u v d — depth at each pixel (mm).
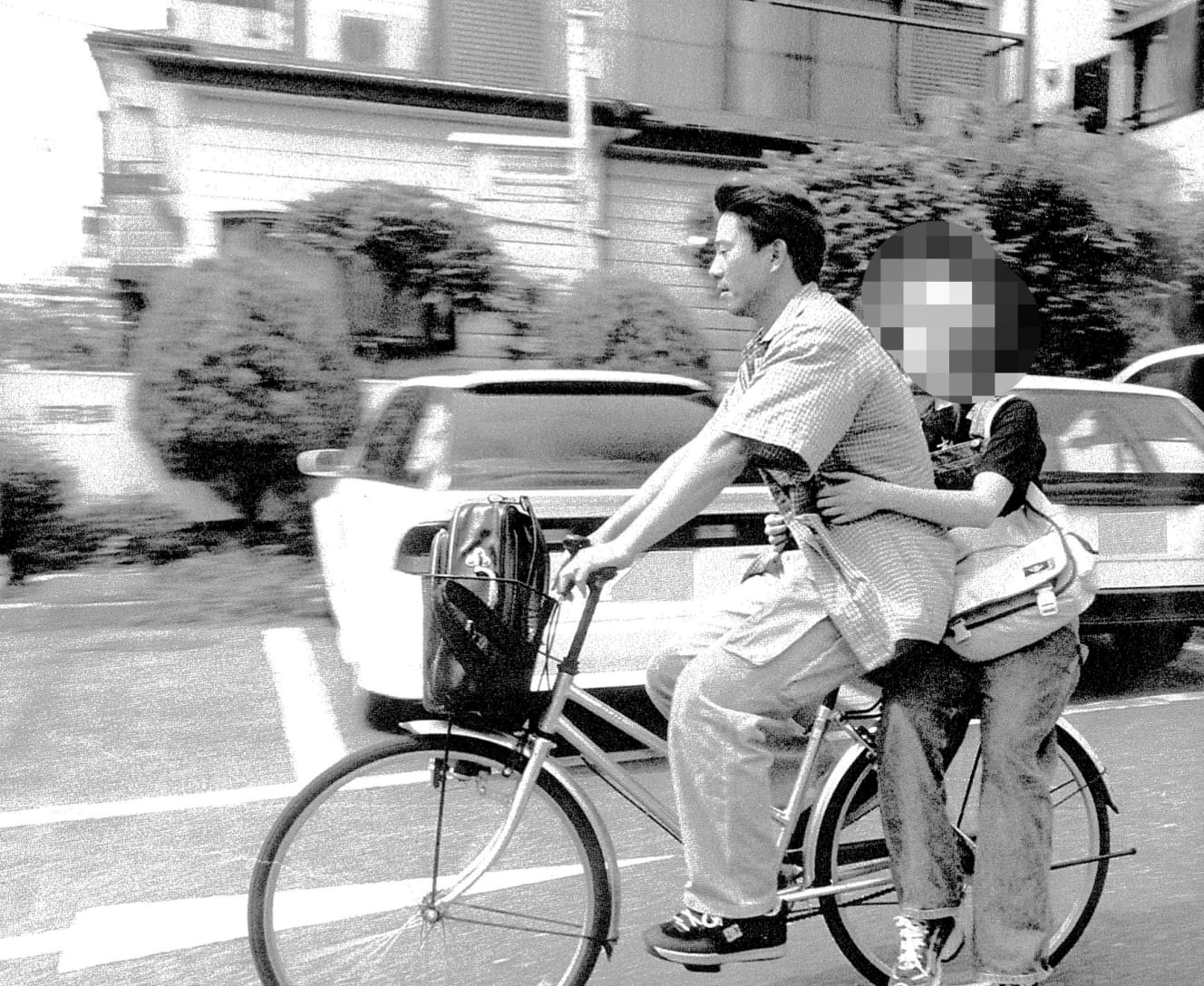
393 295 10055
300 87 11578
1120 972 3109
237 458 8953
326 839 2676
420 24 12242
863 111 14133
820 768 2789
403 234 9930
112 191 10719
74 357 9188
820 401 2434
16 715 5609
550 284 10344
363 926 2680
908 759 2617
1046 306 11016
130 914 3518
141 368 8883
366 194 10070
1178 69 15086
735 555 4633
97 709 5715
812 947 3285
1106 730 5387
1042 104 14359
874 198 10477
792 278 2582
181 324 8852
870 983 2994
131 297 9641
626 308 9969
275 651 6797
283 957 2664
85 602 7840
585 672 4441
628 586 4520
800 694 2566
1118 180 11359
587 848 2723
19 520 8633
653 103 13258
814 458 2436
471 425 4758
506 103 12227
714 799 2535
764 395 2441
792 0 12781
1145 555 5605
